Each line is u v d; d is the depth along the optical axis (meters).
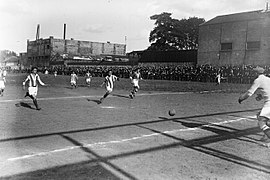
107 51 88.19
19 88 23.12
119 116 9.68
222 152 5.55
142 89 24.52
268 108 6.12
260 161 5.03
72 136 6.61
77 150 5.46
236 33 42.81
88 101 14.58
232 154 5.42
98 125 7.99
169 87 27.39
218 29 45.28
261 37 39.69
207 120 9.12
